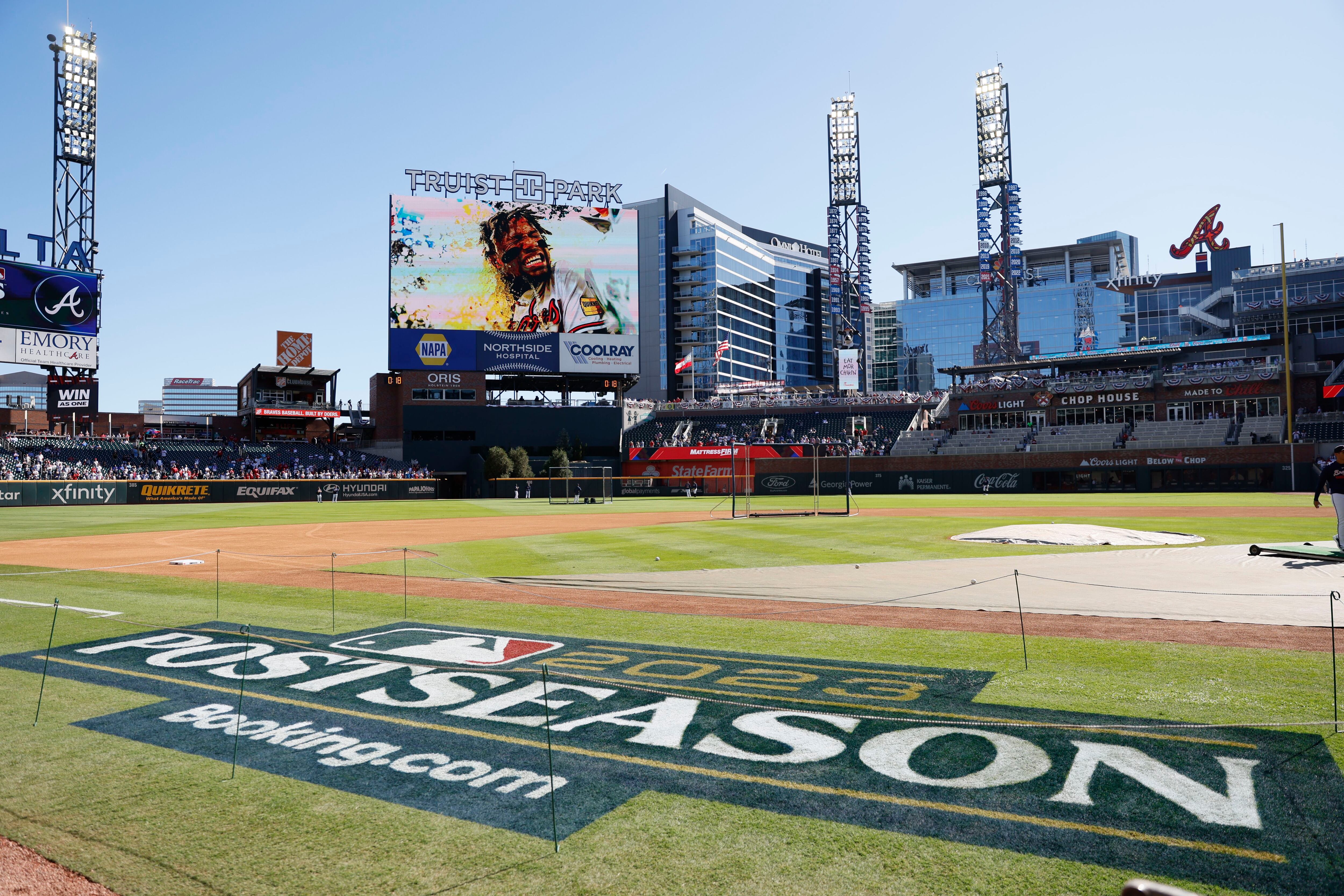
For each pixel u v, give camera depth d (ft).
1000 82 279.49
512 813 17.44
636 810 17.46
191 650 33.09
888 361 510.99
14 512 162.91
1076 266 486.79
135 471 221.05
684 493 259.39
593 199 275.59
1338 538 52.75
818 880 14.35
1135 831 15.97
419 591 50.60
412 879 14.71
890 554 70.08
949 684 26.66
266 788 18.98
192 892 14.40
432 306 253.85
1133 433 230.07
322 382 287.48
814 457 249.34
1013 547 73.97
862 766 19.65
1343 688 25.32
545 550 80.79
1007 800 17.52
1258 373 223.10
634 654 31.91
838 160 314.76
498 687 27.20
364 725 23.41
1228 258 333.42
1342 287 286.66
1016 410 254.47
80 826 17.13
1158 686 25.89
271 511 173.58
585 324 264.11
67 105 215.31
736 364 429.79
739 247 440.86
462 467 266.98
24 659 31.89
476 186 264.11
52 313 210.79
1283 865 14.47
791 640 34.27
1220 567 54.13
